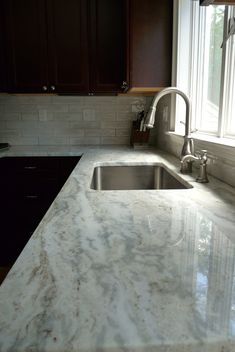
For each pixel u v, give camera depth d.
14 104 2.73
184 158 1.36
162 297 0.42
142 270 0.49
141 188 1.79
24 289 0.44
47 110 2.75
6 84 2.40
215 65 1.58
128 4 2.01
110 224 0.72
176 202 0.92
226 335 0.34
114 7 2.33
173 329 0.35
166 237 0.64
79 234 0.66
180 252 0.56
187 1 1.87
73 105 2.74
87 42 2.37
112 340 0.34
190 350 0.34
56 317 0.38
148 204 0.90
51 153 2.33
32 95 2.71
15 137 2.79
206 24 1.70
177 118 2.02
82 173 1.42
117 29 2.36
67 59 2.38
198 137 1.43
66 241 0.62
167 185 1.57
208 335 0.34
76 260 0.53
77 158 2.34
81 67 2.40
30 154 2.33
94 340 0.34
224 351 0.34
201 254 0.55
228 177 1.14
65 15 2.33
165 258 0.54
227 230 0.68
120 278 0.47
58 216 0.78
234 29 1.18
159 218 0.76
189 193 1.02
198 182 1.18
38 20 2.32
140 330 0.35
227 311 0.39
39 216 2.39
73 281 0.46
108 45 2.38
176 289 0.44
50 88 2.41
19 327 0.36
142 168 1.78
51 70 2.39
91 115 2.77
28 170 2.35
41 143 2.80
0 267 2.35
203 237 0.64
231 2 0.79
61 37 2.35
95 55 2.39
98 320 0.37
